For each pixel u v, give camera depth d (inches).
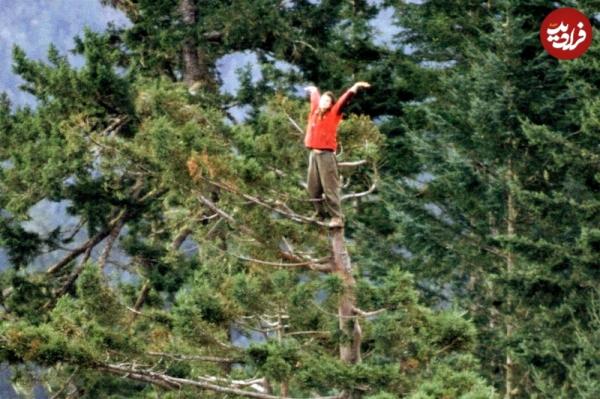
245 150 1908.2
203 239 1918.1
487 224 3122.5
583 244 2677.2
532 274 2768.2
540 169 3093.0
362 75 3521.2
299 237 1841.8
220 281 1862.7
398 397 1651.1
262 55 3378.4
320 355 1775.3
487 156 3097.9
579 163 2854.3
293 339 1733.5
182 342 1798.7
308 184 1699.1
